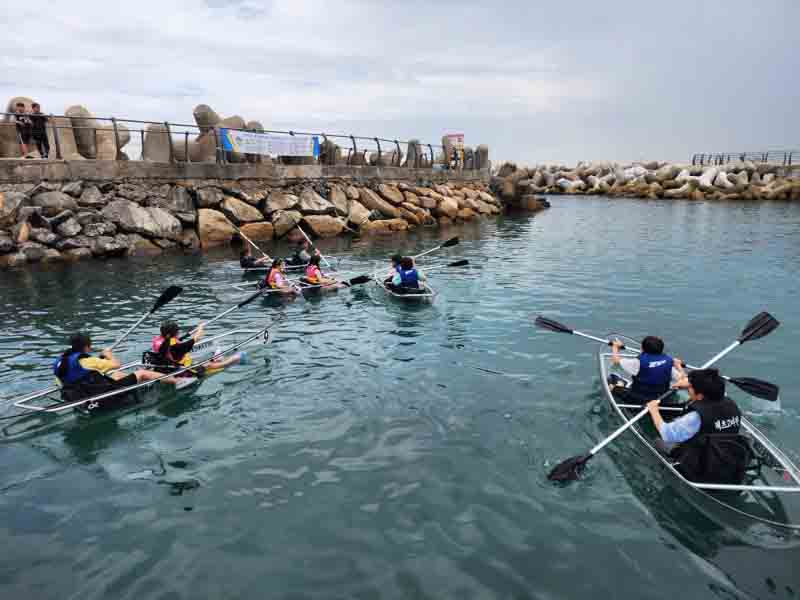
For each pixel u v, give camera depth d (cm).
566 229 2480
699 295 1173
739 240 2030
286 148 2148
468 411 623
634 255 1723
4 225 1439
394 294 1141
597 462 515
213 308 1060
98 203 1605
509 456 530
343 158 2628
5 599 350
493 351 816
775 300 1124
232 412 622
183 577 372
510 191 3591
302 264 1452
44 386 686
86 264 1463
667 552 400
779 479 470
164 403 643
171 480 490
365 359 785
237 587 364
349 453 536
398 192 2558
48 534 416
